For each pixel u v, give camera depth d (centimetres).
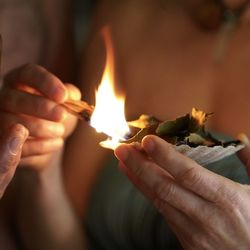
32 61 105
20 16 103
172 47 104
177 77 102
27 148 76
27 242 98
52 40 107
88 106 67
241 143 64
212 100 100
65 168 103
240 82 99
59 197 96
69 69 110
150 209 95
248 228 65
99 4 112
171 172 61
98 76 105
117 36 107
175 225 67
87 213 99
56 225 96
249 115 97
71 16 111
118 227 97
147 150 61
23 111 75
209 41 102
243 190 64
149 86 103
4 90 78
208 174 62
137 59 104
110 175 99
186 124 63
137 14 107
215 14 102
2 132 72
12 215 101
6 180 67
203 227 65
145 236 95
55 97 74
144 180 63
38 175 92
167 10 106
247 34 100
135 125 65
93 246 99
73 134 105
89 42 108
